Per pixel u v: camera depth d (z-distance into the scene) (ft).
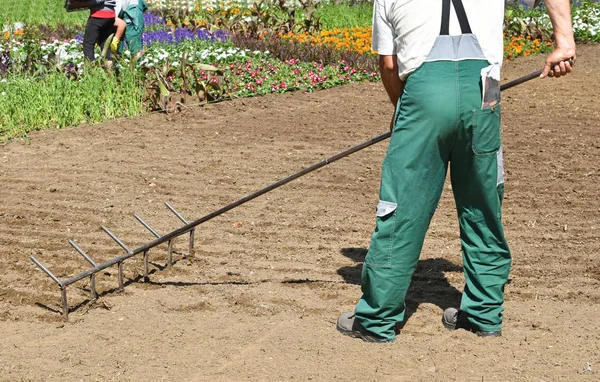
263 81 40.22
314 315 16.40
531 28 56.13
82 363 14.46
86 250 20.22
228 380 13.73
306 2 57.36
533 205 23.22
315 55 45.91
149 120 33.88
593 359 14.32
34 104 32.89
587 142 29.55
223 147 29.84
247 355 14.61
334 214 22.91
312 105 36.86
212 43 48.73
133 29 41.57
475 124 14.17
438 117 14.07
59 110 32.94
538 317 16.11
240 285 18.03
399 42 14.33
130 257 18.76
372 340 15.08
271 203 23.86
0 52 40.81
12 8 68.33
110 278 18.63
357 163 27.78
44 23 62.23
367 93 39.50
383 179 14.74
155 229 21.83
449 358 14.44
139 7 41.55
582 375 13.73
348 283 18.04
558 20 14.40
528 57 51.21
